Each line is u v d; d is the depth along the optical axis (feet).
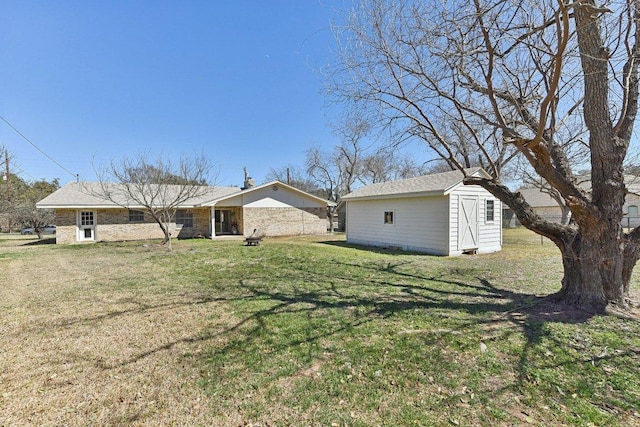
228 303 16.12
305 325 12.75
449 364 9.32
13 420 7.07
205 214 64.69
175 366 9.58
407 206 38.96
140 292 18.66
